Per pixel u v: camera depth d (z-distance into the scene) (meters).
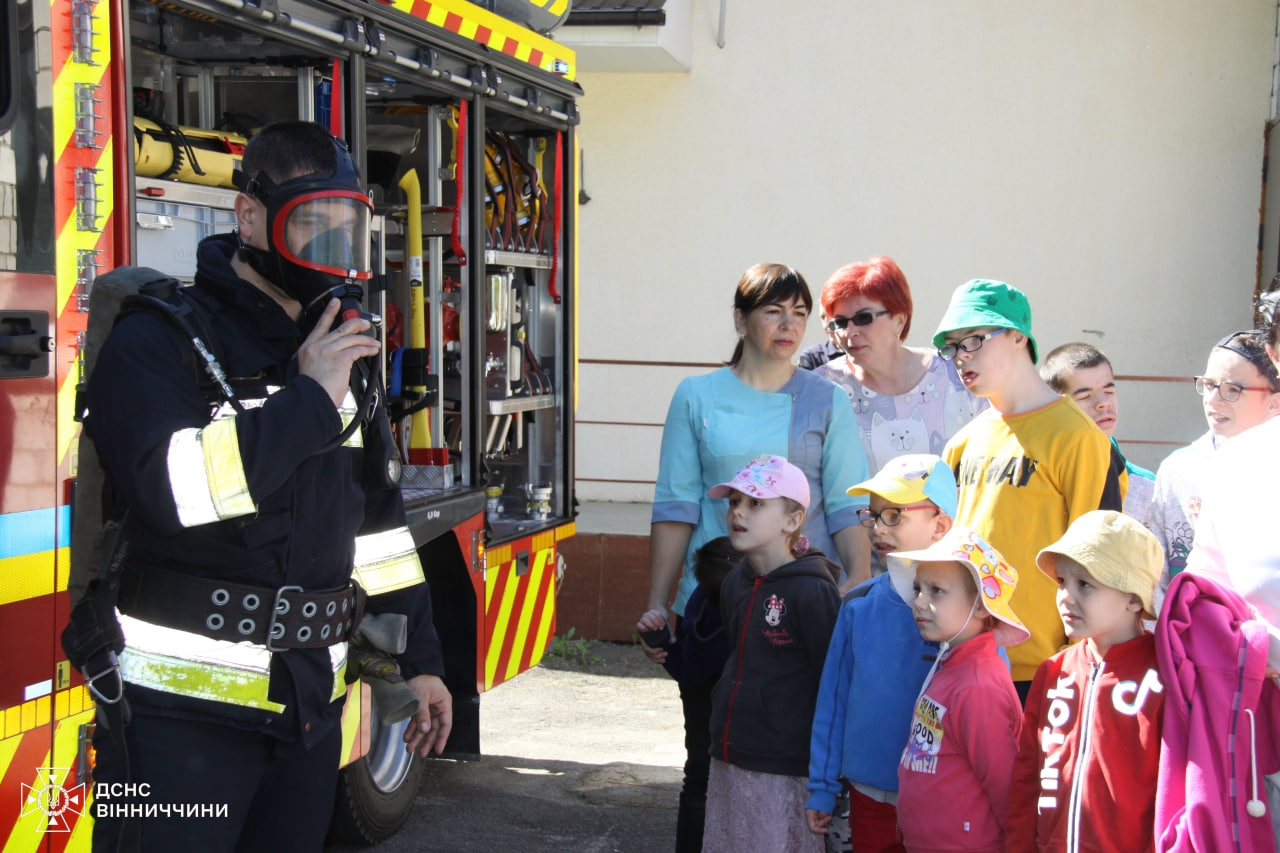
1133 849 2.29
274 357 2.20
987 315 3.12
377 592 2.49
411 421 4.38
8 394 2.37
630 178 9.43
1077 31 8.78
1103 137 8.84
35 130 2.45
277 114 3.83
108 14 2.62
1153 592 2.36
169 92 3.64
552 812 4.68
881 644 2.88
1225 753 2.17
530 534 4.84
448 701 2.62
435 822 4.54
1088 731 2.38
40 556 2.45
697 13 9.20
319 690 2.24
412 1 3.85
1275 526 2.26
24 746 2.43
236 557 2.13
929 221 9.10
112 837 2.11
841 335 3.89
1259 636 2.20
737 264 9.37
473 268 4.36
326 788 2.33
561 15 4.97
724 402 3.63
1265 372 3.35
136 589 2.15
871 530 3.05
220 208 3.27
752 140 9.25
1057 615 3.08
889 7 8.98
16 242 2.40
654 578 3.64
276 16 3.22
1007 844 2.54
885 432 3.94
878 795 2.88
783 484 3.06
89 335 2.20
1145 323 8.95
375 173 4.45
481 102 4.34
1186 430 8.97
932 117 9.02
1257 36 8.60
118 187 2.65
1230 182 8.76
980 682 2.61
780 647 3.04
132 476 1.98
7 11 2.39
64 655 2.50
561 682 6.99
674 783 5.09
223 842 2.15
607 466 9.65
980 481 3.21
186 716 2.12
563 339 5.05
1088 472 3.03
